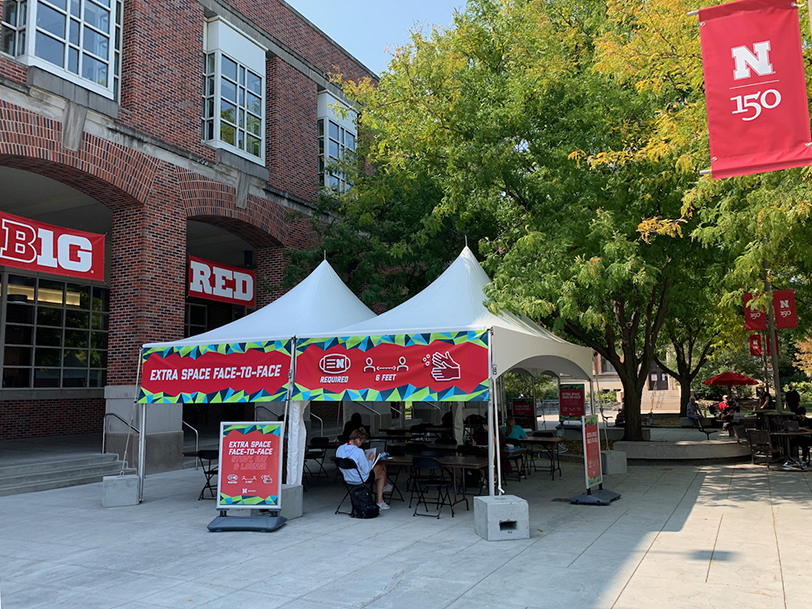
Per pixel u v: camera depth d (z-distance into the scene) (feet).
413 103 51.62
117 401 50.16
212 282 57.77
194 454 38.65
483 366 30.42
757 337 77.10
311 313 38.91
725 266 46.39
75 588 21.18
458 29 51.37
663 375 160.66
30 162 44.60
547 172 48.78
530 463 54.34
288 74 68.80
